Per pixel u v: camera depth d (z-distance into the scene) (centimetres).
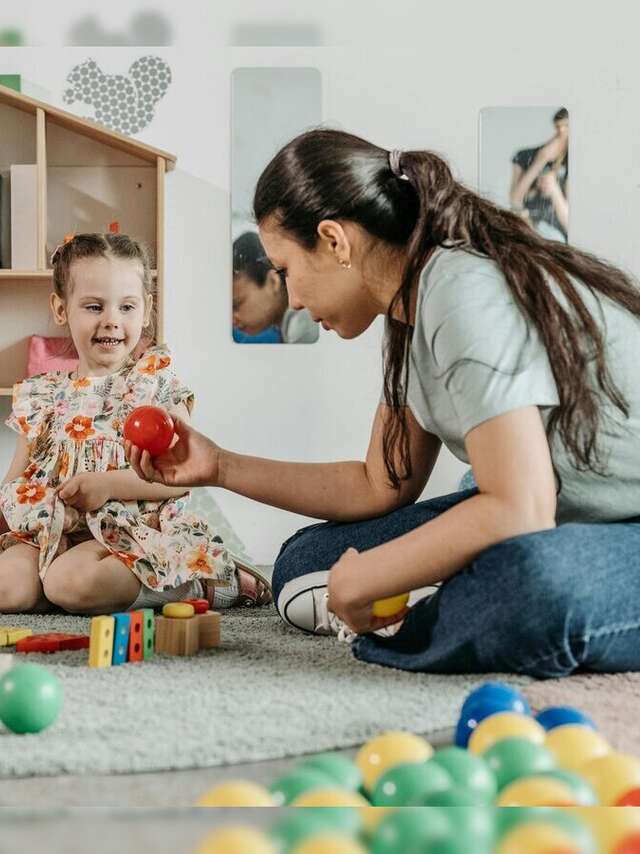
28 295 273
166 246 281
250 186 281
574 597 108
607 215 282
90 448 203
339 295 128
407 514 145
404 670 118
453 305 114
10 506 196
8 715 89
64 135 276
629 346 123
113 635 123
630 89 281
